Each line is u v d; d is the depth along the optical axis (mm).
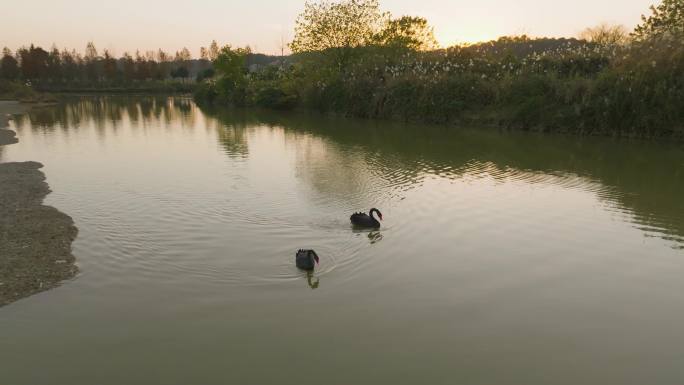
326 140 32906
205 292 10555
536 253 12734
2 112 59750
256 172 22141
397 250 12828
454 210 16250
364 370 7965
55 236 13680
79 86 123438
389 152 27703
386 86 47188
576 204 17062
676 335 9039
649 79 31844
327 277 11242
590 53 40531
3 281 11000
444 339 8844
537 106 36906
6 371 7984
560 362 8211
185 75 141500
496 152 27609
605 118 33188
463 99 42156
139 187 19188
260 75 78125
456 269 11734
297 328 9180
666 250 12984
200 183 19891
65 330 9148
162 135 36125
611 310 9922
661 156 26141
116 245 13102
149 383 7676
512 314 9719
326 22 58156
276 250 12750
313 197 17703
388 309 9859
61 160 25250
